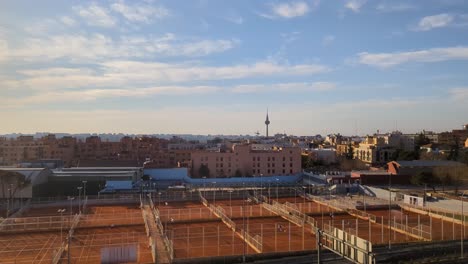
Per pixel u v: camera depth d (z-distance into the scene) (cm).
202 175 14612
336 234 3275
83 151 18475
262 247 5662
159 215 7775
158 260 5044
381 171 13700
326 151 18775
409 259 5103
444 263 4859
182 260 4972
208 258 5025
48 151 17575
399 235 6275
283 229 6831
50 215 8150
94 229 6819
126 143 19038
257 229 6844
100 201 9625
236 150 14850
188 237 5991
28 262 5009
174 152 17775
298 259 5103
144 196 10206
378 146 19025
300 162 15062
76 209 8850
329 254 5278
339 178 12219
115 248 4862
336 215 8131
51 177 11175
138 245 5753
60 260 5047
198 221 7512
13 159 17225
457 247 5491
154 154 17700
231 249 5603
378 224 7156
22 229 6675
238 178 13350
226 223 7312
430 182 11625
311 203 9612
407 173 12688
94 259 5103
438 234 6238
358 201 9519
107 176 11450
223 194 10556
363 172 13188
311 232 6594
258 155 14900
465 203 8662
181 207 9081
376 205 8944
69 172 12012
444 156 16900
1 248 5675
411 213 8381
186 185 12325
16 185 9625
